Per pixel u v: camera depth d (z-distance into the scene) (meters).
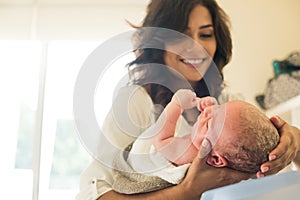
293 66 1.07
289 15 1.12
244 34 1.09
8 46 1.26
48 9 1.21
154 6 1.05
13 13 1.22
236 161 0.76
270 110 1.04
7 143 1.26
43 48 1.25
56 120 1.23
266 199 0.47
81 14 1.20
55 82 1.23
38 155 1.20
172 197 0.76
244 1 1.10
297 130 0.83
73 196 1.19
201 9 1.04
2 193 1.22
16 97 1.28
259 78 1.07
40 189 1.19
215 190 0.53
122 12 1.15
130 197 0.78
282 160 0.78
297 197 0.47
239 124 0.77
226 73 1.06
